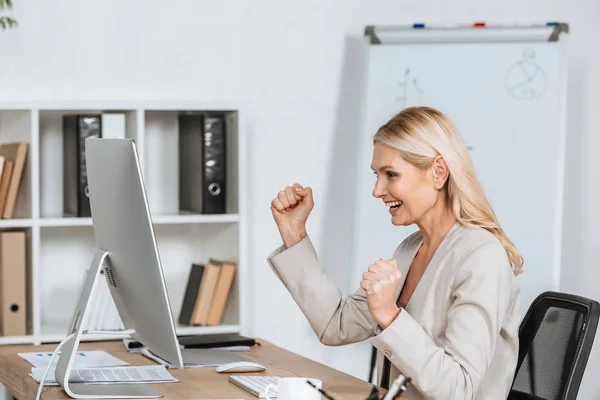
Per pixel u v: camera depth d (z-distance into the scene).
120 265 2.32
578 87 4.62
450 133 2.40
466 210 2.40
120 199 2.20
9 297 3.71
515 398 2.40
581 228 4.61
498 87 4.30
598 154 4.62
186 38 4.21
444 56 4.30
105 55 4.10
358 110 4.41
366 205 4.28
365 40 4.30
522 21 4.62
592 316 2.29
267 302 4.39
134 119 3.87
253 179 4.34
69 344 2.29
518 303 2.39
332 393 2.27
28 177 3.75
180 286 4.27
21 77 3.99
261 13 4.32
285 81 4.36
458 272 2.28
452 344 2.18
